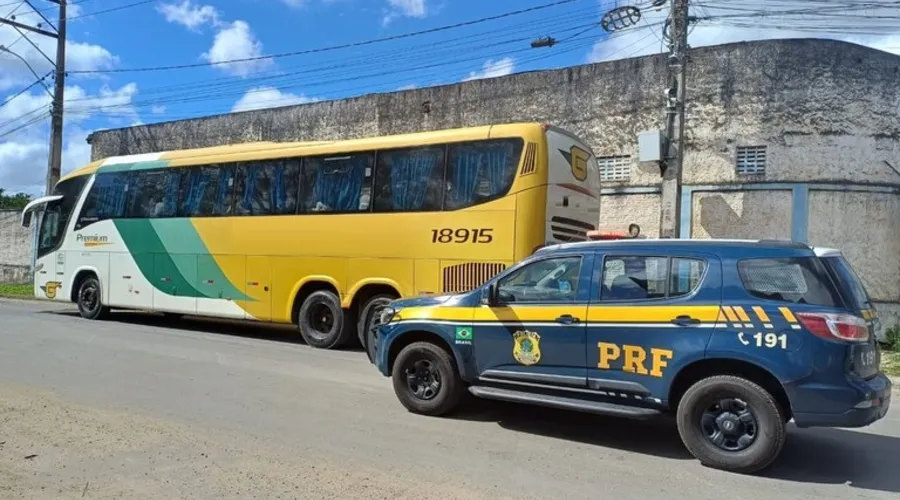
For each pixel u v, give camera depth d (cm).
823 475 545
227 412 682
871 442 649
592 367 597
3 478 480
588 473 533
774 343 524
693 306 559
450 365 685
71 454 536
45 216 1602
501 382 650
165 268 1365
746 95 1418
